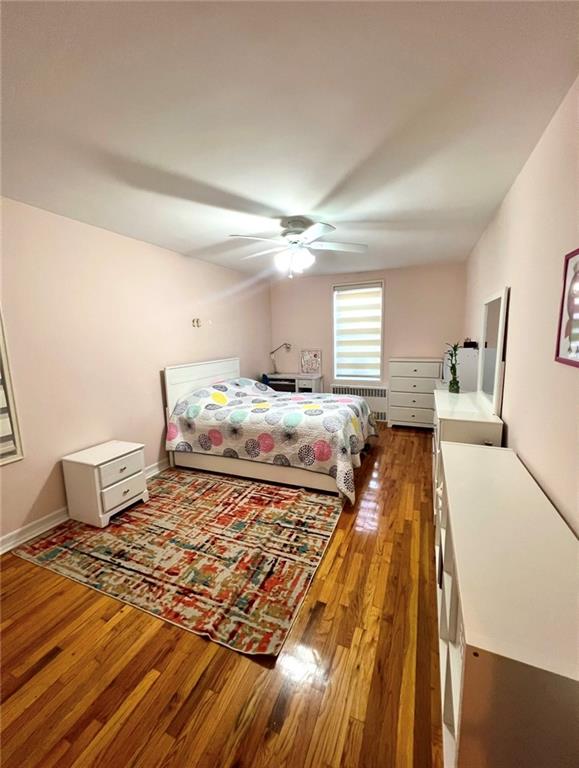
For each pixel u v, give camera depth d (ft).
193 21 3.06
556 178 4.38
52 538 7.38
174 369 11.23
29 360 7.39
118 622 5.20
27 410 7.38
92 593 5.81
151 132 4.82
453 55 3.51
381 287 15.98
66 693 4.17
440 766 3.35
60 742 3.67
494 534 3.46
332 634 4.90
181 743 3.63
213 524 7.79
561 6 2.94
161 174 6.04
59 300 7.95
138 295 10.09
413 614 5.22
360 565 6.34
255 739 3.64
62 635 4.99
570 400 3.80
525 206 5.72
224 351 14.28
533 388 5.07
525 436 5.39
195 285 12.45
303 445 9.12
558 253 4.27
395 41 3.33
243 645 4.75
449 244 11.15
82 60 3.47
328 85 3.94
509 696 2.28
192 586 5.90
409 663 4.43
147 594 5.74
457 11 3.01
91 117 4.44
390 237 10.28
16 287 7.13
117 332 9.46
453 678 3.41
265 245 10.63
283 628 5.01
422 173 6.13
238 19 3.06
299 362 18.12
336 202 7.42
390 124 4.71
